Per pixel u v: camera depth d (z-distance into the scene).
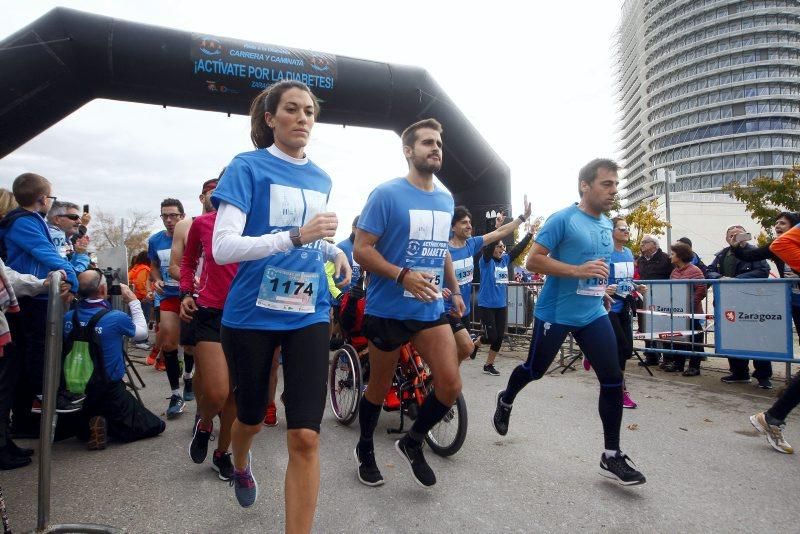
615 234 5.22
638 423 4.41
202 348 3.22
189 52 7.99
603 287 3.28
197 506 2.85
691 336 6.46
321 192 2.38
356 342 4.67
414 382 4.06
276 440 4.06
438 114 9.71
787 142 90.00
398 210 2.96
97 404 3.92
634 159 117.88
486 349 9.16
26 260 3.66
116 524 2.63
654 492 3.00
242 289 2.24
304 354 2.17
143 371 7.29
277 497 2.97
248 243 1.96
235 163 2.19
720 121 93.31
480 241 5.39
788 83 90.81
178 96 8.27
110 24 7.68
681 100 98.38
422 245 3.01
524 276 14.02
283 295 2.20
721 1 93.50
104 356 3.92
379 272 2.85
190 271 3.56
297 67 8.60
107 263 7.35
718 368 6.96
